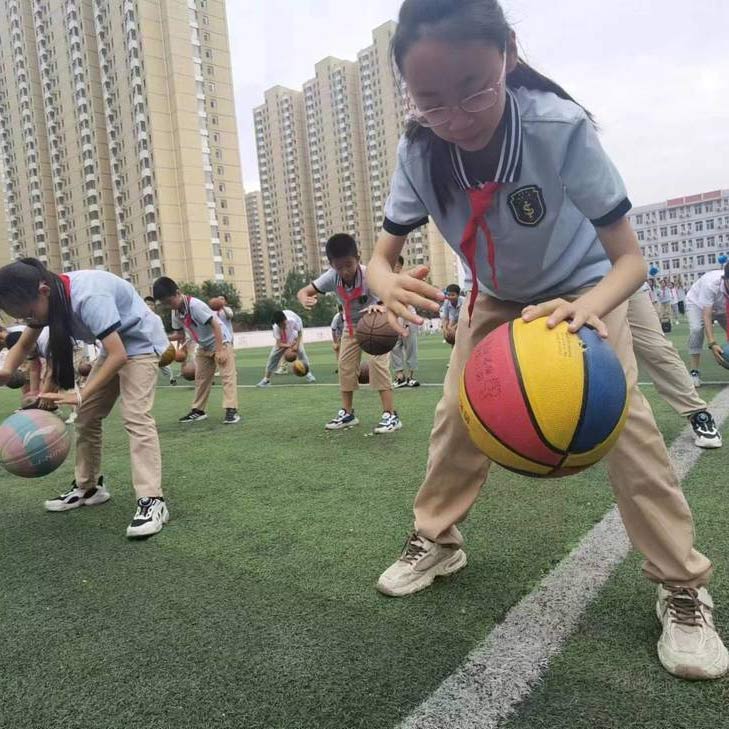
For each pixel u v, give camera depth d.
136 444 3.21
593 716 1.48
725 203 74.44
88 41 56.16
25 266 2.97
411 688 1.64
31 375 6.93
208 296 45.84
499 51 1.41
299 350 10.33
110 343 3.05
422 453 4.43
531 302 1.95
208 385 6.83
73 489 3.72
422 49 1.38
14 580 2.57
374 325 4.62
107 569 2.64
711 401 5.49
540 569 2.34
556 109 1.58
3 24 63.62
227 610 2.17
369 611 2.09
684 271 78.31
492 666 1.72
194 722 1.56
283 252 97.31
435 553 2.24
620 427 1.53
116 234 58.78
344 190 88.00
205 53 53.00
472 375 1.61
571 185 1.61
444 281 72.75
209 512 3.38
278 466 4.36
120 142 55.31
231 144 54.75
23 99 63.19
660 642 1.71
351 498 3.46
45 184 64.44
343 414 5.73
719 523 2.64
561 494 3.21
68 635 2.06
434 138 1.73
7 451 3.02
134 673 1.81
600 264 1.86
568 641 1.82
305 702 1.61
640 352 4.00
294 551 2.71
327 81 86.62
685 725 1.43
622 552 2.43
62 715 1.63
